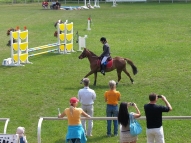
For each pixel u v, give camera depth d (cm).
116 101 1633
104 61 2305
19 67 2830
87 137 1656
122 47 3506
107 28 4697
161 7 7212
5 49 3541
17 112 1931
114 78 2522
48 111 1947
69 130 1371
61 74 2623
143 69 2727
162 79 2472
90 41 3862
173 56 3098
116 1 8681
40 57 3162
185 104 2006
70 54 3284
